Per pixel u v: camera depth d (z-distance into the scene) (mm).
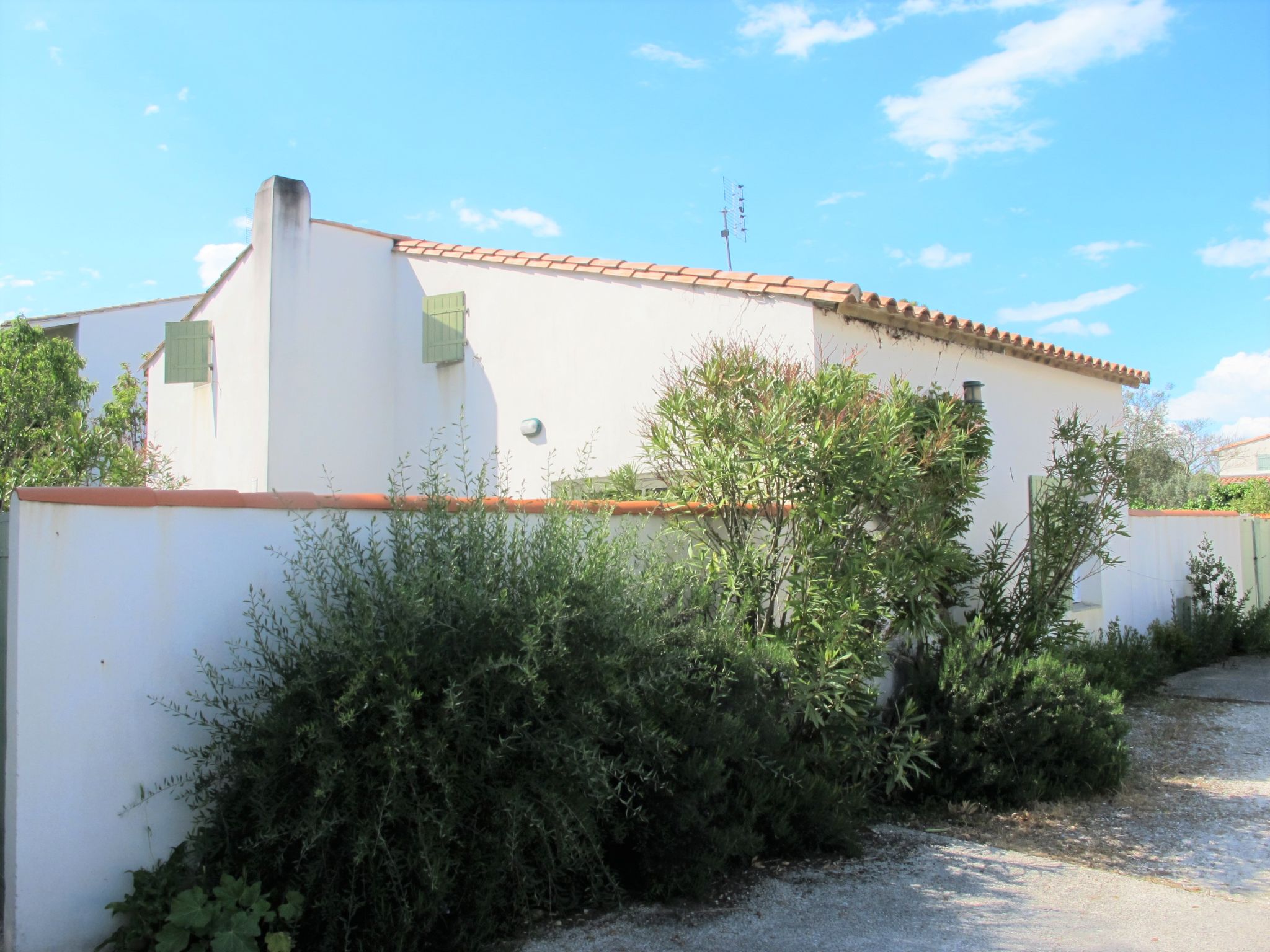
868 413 5879
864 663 5703
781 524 5848
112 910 3584
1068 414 11211
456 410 10445
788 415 5691
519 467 9664
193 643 3885
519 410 9711
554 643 3971
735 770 4984
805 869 4977
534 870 4160
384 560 4305
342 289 11016
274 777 3598
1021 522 9000
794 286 7445
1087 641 9930
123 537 3717
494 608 4000
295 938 3557
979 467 7309
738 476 5695
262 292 10586
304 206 10805
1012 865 5090
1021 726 6320
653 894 4453
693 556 5918
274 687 3795
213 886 3586
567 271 9266
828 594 5656
